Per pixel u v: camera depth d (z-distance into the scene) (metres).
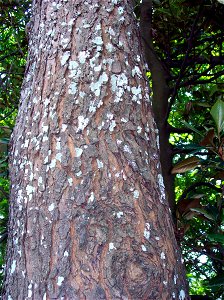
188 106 1.88
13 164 0.97
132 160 0.89
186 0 1.69
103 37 1.00
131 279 0.79
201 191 1.76
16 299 0.84
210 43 2.01
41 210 0.86
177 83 1.56
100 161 0.87
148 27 1.70
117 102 0.94
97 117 0.91
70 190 0.85
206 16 1.74
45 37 1.03
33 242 0.85
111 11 1.04
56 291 0.80
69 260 0.81
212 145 1.24
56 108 0.93
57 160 0.88
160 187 0.93
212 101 1.90
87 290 0.78
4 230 1.58
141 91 1.00
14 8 2.04
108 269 0.79
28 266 0.84
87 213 0.83
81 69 0.95
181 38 2.02
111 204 0.84
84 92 0.93
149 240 0.83
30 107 0.98
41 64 1.00
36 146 0.92
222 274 1.30
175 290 0.84
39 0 1.12
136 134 0.93
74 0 1.03
